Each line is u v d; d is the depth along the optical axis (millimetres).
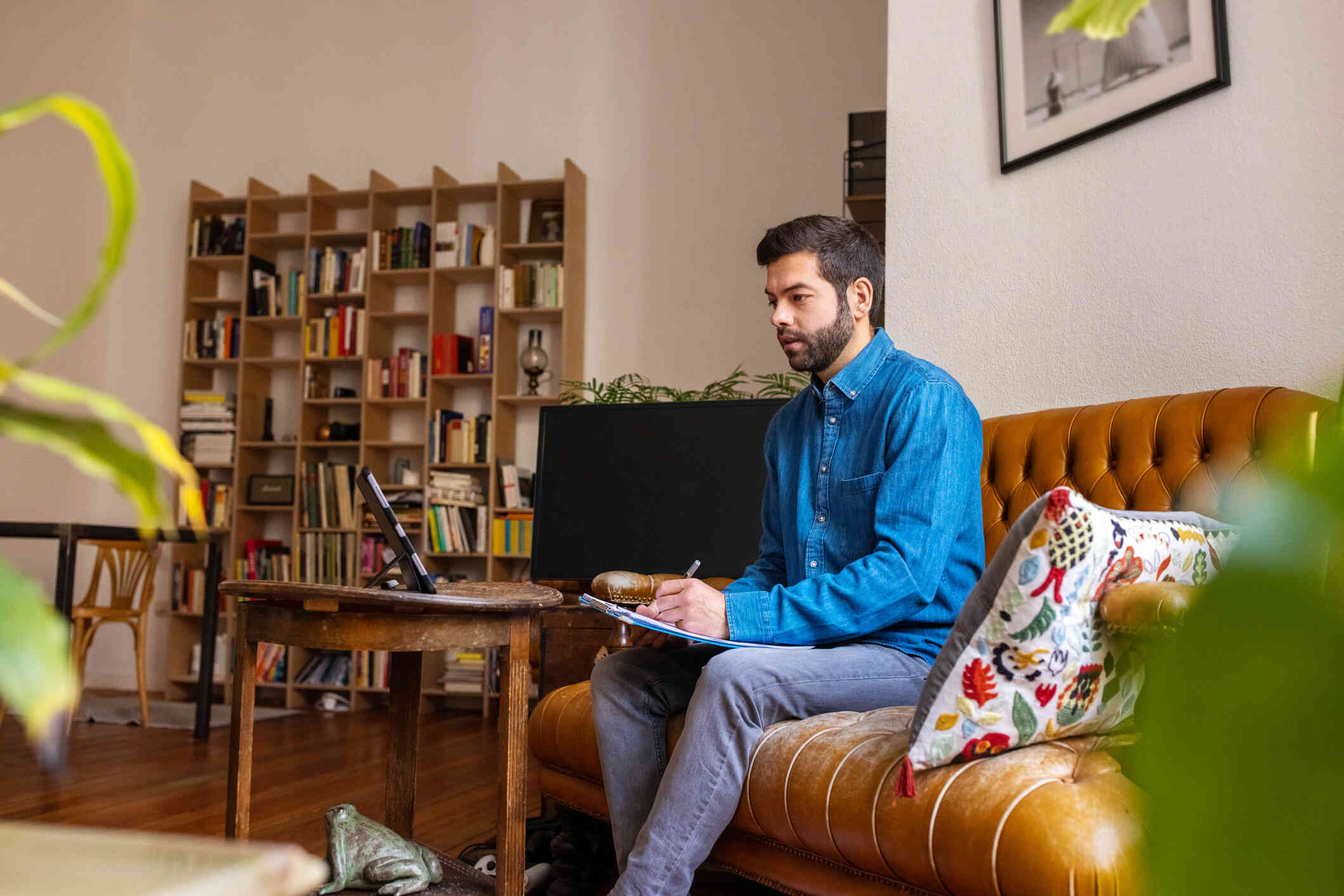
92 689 5648
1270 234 1994
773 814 1495
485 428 5281
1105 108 2301
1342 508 162
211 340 5746
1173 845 170
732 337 5285
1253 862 165
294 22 6074
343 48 6000
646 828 1557
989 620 1213
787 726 1573
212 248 5793
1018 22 2514
